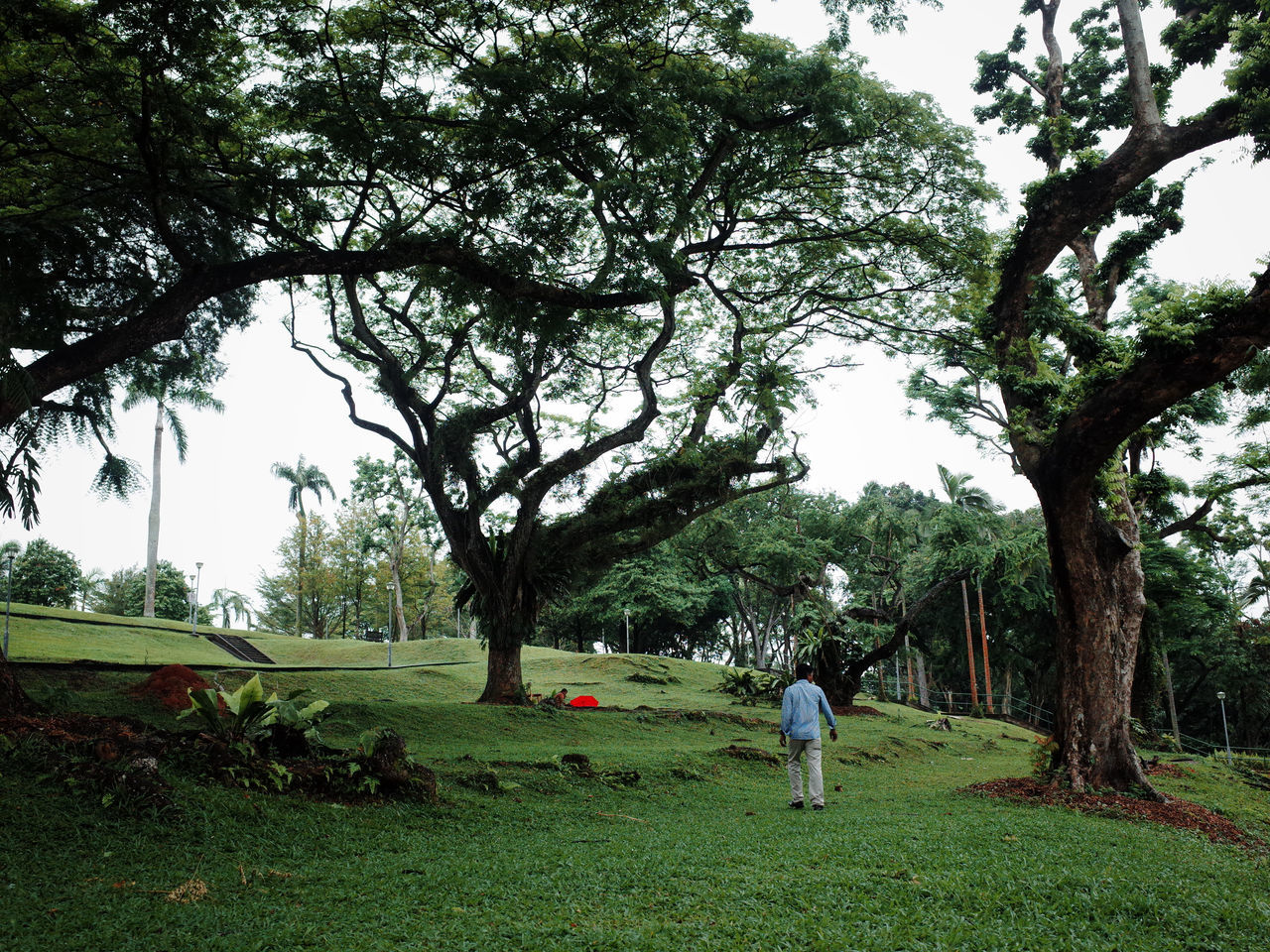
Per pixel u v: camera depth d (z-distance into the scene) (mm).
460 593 21078
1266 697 44062
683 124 12406
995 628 46656
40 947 3705
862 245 18781
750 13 13305
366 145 11602
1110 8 16656
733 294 19750
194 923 4113
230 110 12352
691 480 21859
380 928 4172
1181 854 7078
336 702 14062
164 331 10086
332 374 19891
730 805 9445
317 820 6480
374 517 61031
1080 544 11180
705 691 30984
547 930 4160
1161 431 13648
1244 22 11695
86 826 5504
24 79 11258
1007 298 13047
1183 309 9484
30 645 26531
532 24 12680
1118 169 12117
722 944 3975
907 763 16438
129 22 9766
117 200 13148
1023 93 17219
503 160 12164
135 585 63312
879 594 47250
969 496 43750
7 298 12203
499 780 9102
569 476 20109
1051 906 4926
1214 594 40688
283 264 11016
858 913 4605
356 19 12570
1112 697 11055
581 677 33219
